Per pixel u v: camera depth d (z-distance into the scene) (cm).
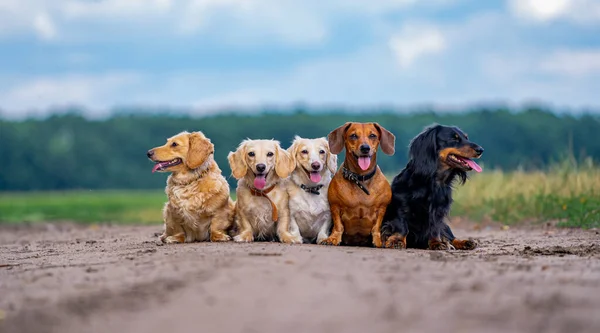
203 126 7069
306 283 557
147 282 588
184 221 948
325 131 6969
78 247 1038
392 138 935
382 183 909
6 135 6775
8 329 485
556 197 1502
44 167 6719
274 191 930
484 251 877
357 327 441
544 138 5888
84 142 6912
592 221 1311
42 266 752
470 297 513
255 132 6969
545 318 455
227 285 557
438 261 695
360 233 924
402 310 477
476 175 1839
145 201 3569
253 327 448
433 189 920
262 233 952
